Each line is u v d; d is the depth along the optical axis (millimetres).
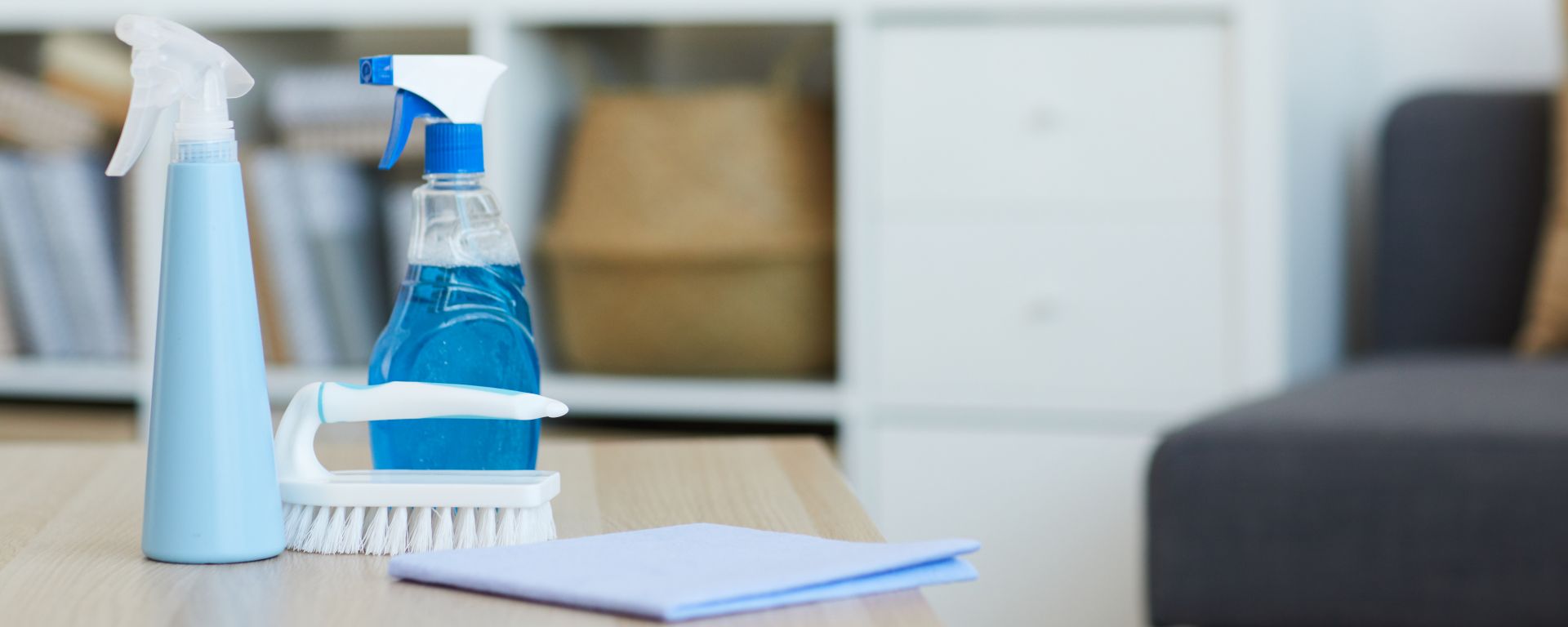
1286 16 1521
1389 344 1689
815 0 1525
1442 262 1664
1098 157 1517
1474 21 1800
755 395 1583
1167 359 1518
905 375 1564
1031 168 1528
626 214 1623
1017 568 1541
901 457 1561
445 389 565
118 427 1703
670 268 1611
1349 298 1858
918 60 1539
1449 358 1550
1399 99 1721
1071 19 1513
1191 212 1503
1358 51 1835
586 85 1861
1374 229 1825
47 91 1778
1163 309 1514
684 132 1633
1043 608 1540
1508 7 1788
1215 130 1494
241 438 544
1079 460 1530
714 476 760
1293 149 1558
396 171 1834
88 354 1803
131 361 1794
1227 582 1007
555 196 1754
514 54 1601
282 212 1710
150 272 1631
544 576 492
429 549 559
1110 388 1530
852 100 1530
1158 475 1028
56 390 1702
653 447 851
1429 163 1670
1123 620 1524
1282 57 1492
